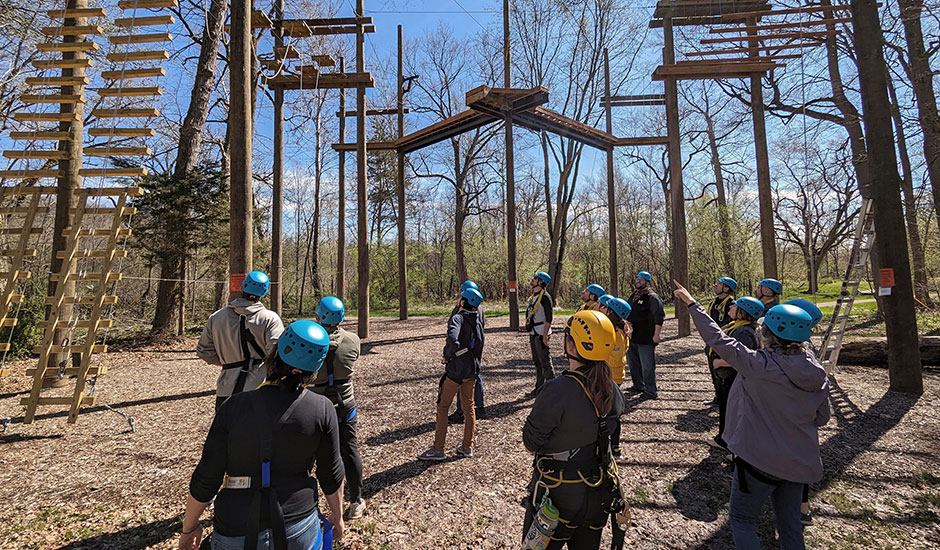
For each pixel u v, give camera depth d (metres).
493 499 3.66
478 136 27.59
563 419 2.05
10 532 3.19
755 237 23.30
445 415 4.42
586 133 14.78
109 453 4.67
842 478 4.01
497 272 33.03
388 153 31.42
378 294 35.06
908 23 9.84
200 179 12.70
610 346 2.09
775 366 2.37
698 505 3.58
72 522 3.34
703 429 5.29
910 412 5.77
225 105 18.36
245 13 6.73
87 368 5.57
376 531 3.21
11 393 7.08
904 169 13.88
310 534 1.70
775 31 11.58
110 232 5.85
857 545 3.03
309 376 1.82
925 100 10.69
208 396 6.89
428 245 39.91
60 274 5.72
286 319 22.94
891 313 6.75
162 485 3.94
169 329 12.48
